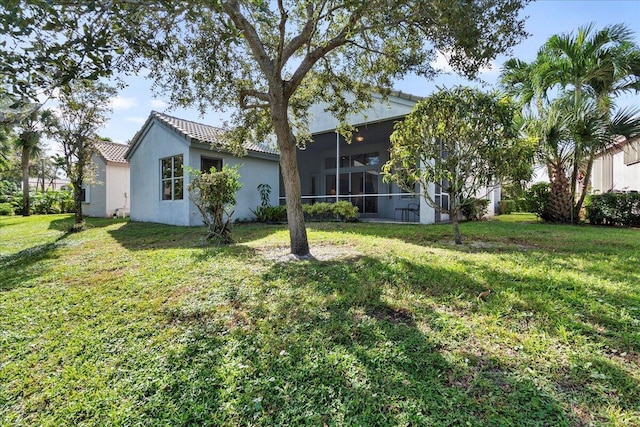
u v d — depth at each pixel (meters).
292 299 3.31
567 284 3.30
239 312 3.13
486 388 1.87
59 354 2.56
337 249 5.75
